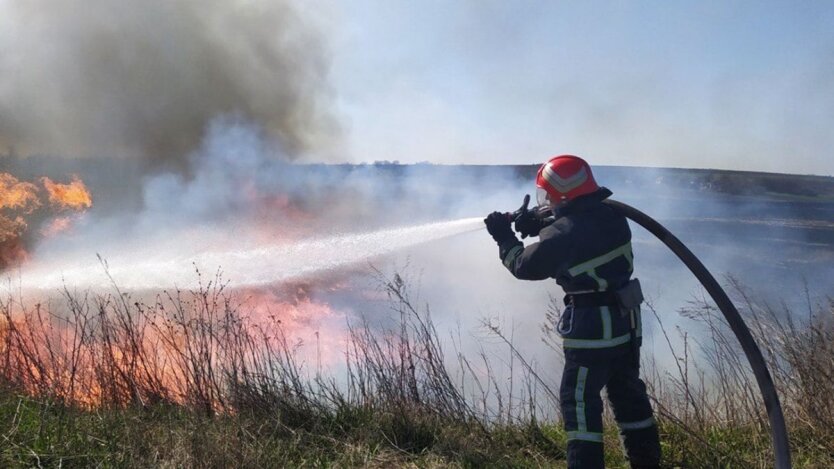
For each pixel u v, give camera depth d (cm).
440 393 427
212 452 333
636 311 323
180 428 372
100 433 361
